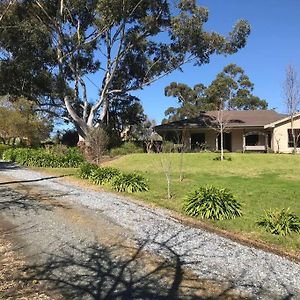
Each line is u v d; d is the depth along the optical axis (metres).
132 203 12.24
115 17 25.38
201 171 20.97
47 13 27.75
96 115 33.72
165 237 8.53
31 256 7.14
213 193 10.78
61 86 29.20
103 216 10.38
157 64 30.78
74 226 9.30
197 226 9.68
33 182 16.52
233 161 24.34
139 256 7.24
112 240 8.23
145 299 5.39
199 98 60.66
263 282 6.14
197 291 5.71
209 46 28.45
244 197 12.70
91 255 7.25
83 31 29.39
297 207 11.20
